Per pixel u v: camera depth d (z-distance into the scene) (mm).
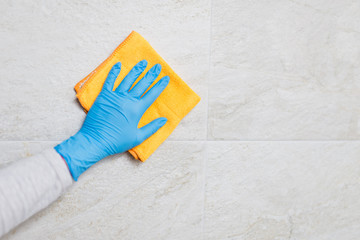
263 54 816
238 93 812
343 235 992
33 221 725
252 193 873
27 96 700
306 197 931
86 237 767
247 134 836
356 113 929
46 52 697
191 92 739
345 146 940
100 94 703
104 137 687
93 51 721
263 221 901
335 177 949
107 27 720
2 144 696
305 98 872
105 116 691
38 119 711
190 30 761
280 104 852
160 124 735
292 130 875
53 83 710
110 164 756
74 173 646
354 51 896
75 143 668
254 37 803
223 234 870
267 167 872
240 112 821
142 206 792
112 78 703
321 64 871
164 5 739
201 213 839
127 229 792
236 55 796
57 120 722
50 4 684
